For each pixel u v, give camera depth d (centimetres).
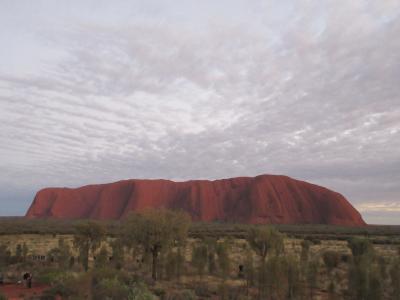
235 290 2452
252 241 3469
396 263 2508
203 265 2936
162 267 3025
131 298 1800
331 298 2275
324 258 3384
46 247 5209
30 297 2002
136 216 3120
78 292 1964
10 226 8638
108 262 3331
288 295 2325
